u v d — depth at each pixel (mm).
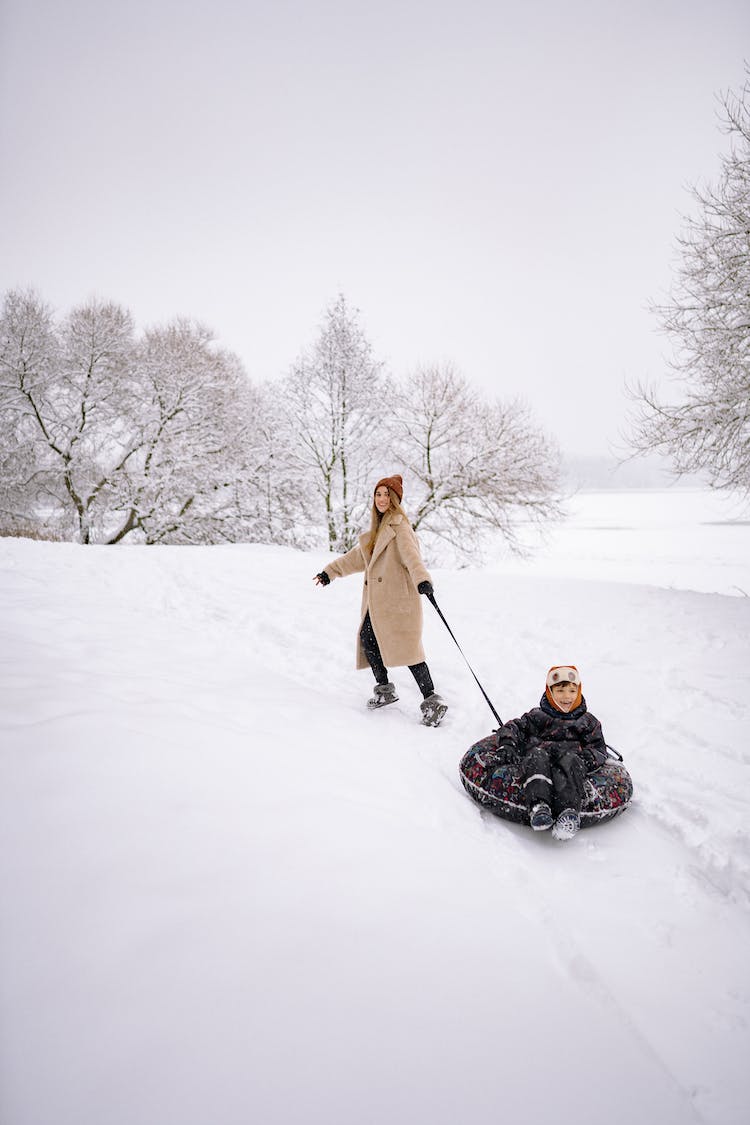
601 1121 1423
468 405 21469
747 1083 1799
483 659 6355
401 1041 1502
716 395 11211
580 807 3291
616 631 7191
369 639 4922
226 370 25719
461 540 21141
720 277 11125
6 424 21344
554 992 1858
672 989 2184
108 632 5418
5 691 2922
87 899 1692
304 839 2285
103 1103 1184
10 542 12188
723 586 17031
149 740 2672
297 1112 1260
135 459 22859
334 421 21406
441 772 3869
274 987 1566
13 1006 1339
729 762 4008
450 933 1990
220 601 8258
